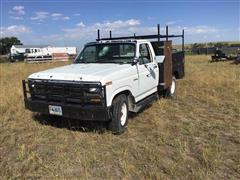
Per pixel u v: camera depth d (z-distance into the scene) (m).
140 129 5.96
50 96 5.61
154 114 6.97
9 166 4.35
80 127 5.91
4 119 6.58
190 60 26.69
